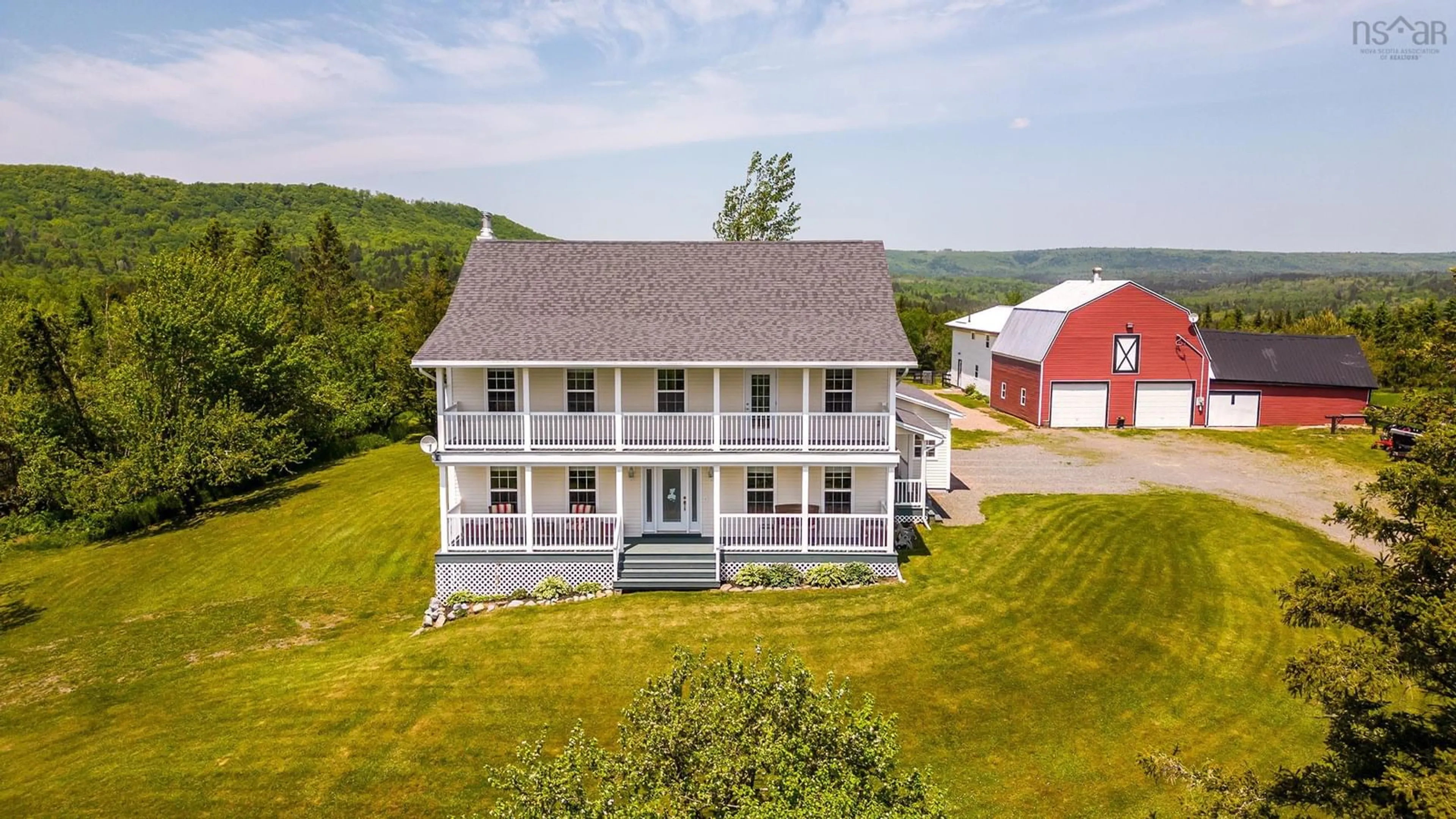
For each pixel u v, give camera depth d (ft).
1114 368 133.80
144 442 102.17
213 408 111.75
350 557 79.87
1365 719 28.60
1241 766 40.86
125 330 109.91
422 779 41.06
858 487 70.59
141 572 81.66
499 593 65.46
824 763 25.04
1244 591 62.34
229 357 113.09
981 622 57.52
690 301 69.62
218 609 69.51
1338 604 28.43
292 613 67.46
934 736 43.86
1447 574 26.78
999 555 70.90
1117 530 77.15
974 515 83.10
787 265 74.08
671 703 27.12
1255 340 138.41
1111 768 40.98
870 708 27.40
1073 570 67.10
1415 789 24.61
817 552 65.57
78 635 66.54
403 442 147.64
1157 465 107.04
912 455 80.59
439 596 65.62
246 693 51.85
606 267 73.72
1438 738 27.45
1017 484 96.73
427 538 84.02
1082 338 133.18
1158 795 38.86
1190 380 133.90
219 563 81.61
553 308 68.80
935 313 384.88
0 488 105.50
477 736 44.86
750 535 66.74
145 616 69.56
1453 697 26.68
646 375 68.54
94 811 39.09
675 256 75.20
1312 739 43.14
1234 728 44.29
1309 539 74.74
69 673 58.85
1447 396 29.89
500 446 64.95
